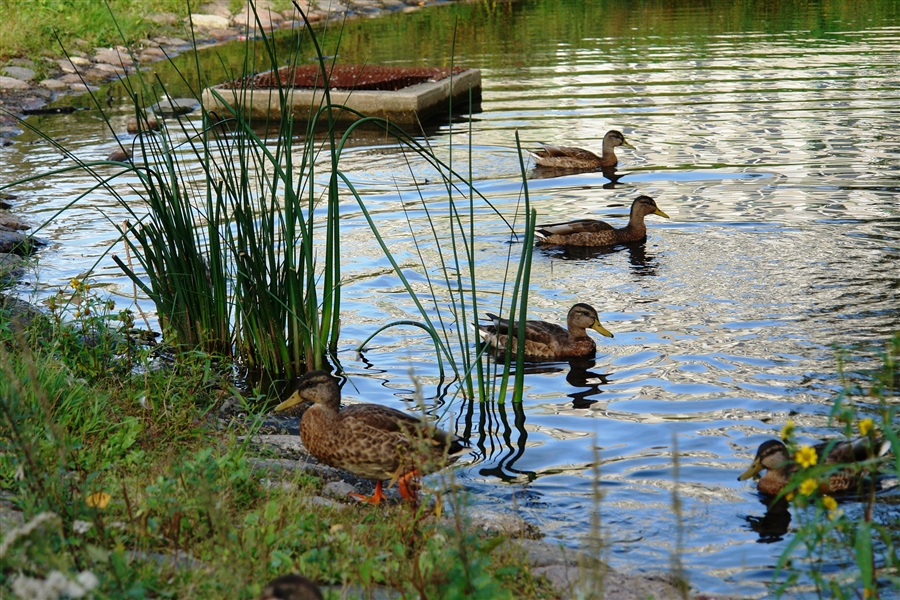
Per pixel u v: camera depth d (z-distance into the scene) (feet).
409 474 24.68
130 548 19.25
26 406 23.93
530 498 25.41
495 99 81.56
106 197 56.24
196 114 77.46
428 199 54.19
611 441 28.63
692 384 31.91
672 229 48.49
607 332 35.24
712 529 23.71
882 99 72.49
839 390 30.55
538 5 140.05
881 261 41.86
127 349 32.14
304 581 14.33
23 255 45.70
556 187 56.95
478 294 41.27
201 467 21.26
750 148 61.77
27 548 16.07
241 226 35.35
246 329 35.17
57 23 103.14
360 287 41.86
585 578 18.61
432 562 18.93
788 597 20.66
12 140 70.95
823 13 121.49
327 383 26.05
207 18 119.65
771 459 25.12
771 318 36.70
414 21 127.95
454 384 33.35
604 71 90.74
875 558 21.84
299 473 25.61
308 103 77.36
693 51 99.30
